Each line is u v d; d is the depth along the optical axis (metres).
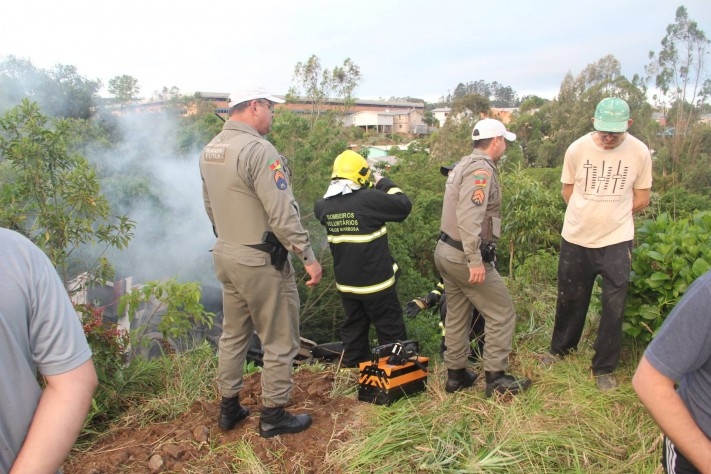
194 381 3.78
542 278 5.78
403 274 9.47
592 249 3.49
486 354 3.43
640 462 2.72
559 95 49.53
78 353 1.34
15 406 1.27
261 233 2.87
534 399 3.32
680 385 1.69
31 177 3.74
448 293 3.54
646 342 3.66
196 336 5.16
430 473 2.71
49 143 3.85
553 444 2.85
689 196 15.52
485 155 3.31
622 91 40.34
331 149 9.66
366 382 3.46
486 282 3.32
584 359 3.81
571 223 3.60
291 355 3.06
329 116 11.38
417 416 3.19
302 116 10.21
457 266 3.32
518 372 3.74
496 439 2.94
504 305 3.38
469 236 3.13
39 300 1.30
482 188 3.16
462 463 2.78
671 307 3.41
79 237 3.99
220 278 3.02
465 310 3.52
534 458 2.77
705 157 29.08
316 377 3.91
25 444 1.25
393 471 2.74
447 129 29.70
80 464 2.93
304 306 9.64
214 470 2.83
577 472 2.67
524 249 6.75
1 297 1.23
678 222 3.85
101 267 4.18
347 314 4.48
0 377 1.24
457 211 3.21
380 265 4.18
